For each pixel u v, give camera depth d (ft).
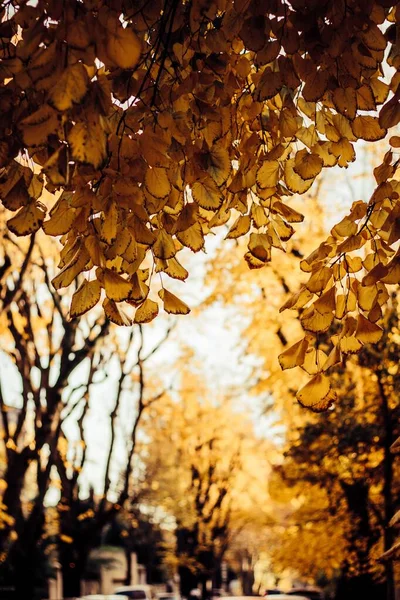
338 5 9.73
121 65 8.35
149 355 66.49
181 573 156.76
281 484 48.83
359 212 11.39
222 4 10.09
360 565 43.91
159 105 10.36
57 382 49.78
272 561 54.90
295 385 37.47
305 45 10.06
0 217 43.68
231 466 125.70
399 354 37.42
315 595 96.58
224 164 10.00
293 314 33.68
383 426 41.11
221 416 113.91
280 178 11.31
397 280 10.80
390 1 9.71
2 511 47.14
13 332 50.93
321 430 42.14
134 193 9.52
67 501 63.57
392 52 10.55
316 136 11.28
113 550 165.07
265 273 33.37
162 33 10.35
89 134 8.36
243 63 10.86
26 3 9.39
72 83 8.05
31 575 53.47
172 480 132.87
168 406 96.58
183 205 10.35
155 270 10.73
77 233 9.89
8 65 9.13
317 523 50.26
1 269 44.98
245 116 11.19
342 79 10.02
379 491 47.19
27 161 10.16
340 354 11.57
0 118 9.34
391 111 10.08
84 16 8.84
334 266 11.71
